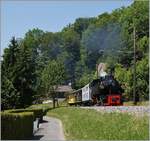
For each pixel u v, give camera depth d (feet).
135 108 123.95
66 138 90.48
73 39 551.18
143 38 274.98
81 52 467.93
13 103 173.27
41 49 541.34
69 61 538.06
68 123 131.13
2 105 170.09
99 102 194.18
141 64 256.32
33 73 187.01
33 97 185.88
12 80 178.40
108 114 121.29
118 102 189.88
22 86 181.16
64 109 216.33
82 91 234.58
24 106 181.57
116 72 274.98
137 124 88.12
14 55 183.42
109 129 88.48
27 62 185.78
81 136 87.81
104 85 192.65
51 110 245.45
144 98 253.65
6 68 180.04
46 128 128.36
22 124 91.35
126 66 288.51
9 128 83.61
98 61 404.36
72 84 462.19
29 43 520.01
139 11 294.66
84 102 226.58
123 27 302.25
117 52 301.43
